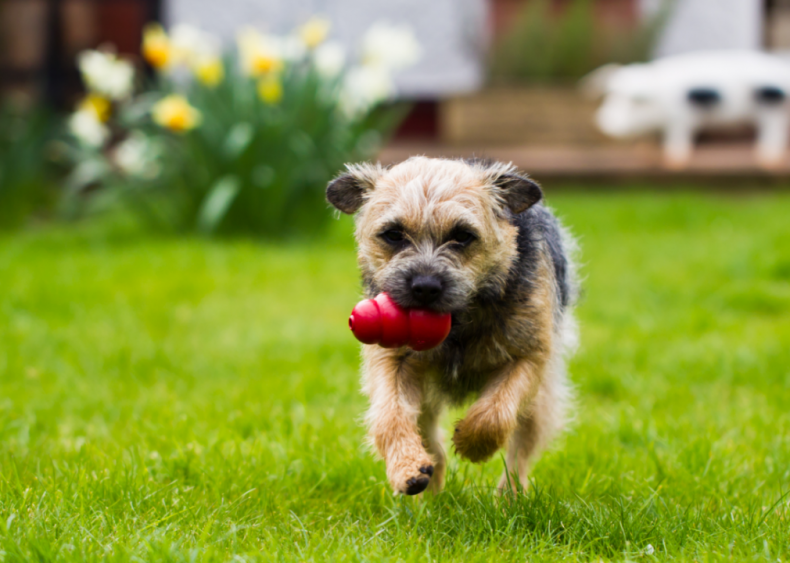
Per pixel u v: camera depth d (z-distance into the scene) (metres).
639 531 2.89
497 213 3.33
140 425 4.14
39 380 5.11
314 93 10.26
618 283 7.88
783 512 3.05
